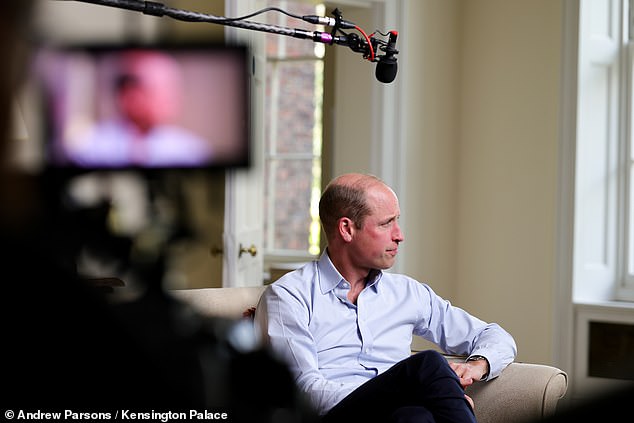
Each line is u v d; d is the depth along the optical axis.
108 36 0.60
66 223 0.58
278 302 3.18
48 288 0.67
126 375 0.73
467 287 5.98
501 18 5.77
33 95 0.54
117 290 0.74
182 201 0.61
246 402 0.79
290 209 7.96
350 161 5.79
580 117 5.30
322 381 2.99
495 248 5.80
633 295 5.31
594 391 0.48
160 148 0.60
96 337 0.71
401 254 5.74
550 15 5.46
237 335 0.79
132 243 0.61
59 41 0.55
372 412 2.77
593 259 5.37
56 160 0.56
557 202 5.38
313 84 7.86
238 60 0.62
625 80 5.36
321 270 3.26
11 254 0.63
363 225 3.20
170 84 0.61
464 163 6.02
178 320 0.75
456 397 2.62
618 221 5.38
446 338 3.43
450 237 6.04
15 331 0.68
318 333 3.21
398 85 5.71
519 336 5.64
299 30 2.73
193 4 4.80
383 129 5.68
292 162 7.96
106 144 0.59
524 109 5.63
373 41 2.89
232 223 4.73
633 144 5.33
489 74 5.86
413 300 3.38
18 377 0.71
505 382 3.13
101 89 0.58
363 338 3.24
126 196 0.60
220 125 0.61
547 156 5.48
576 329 5.31
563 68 5.35
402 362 2.74
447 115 5.99
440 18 5.92
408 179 5.77
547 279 5.47
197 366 0.76
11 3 0.52
